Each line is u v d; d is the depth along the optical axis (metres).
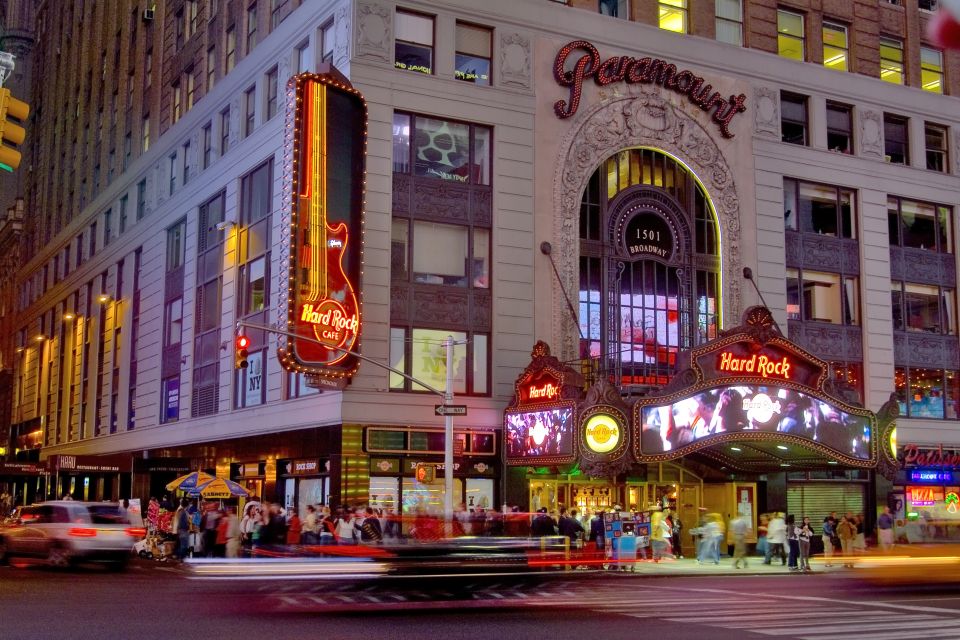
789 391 34.28
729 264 41.25
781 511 39.97
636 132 40.28
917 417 44.78
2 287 93.81
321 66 34.50
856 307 44.34
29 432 73.94
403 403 34.84
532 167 38.22
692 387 33.16
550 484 36.72
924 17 48.84
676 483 39.09
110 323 58.44
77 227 67.31
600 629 15.38
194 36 51.16
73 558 27.30
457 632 14.88
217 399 43.50
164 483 52.72
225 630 14.98
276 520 26.98
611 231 39.53
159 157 53.00
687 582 26.64
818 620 16.94
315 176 33.38
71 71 74.81
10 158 17.53
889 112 46.62
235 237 42.91
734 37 43.66
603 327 38.62
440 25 37.44
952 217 47.75
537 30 39.16
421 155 36.72
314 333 32.69
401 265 35.84
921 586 22.17
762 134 43.03
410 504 34.69
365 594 17.75
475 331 36.69
